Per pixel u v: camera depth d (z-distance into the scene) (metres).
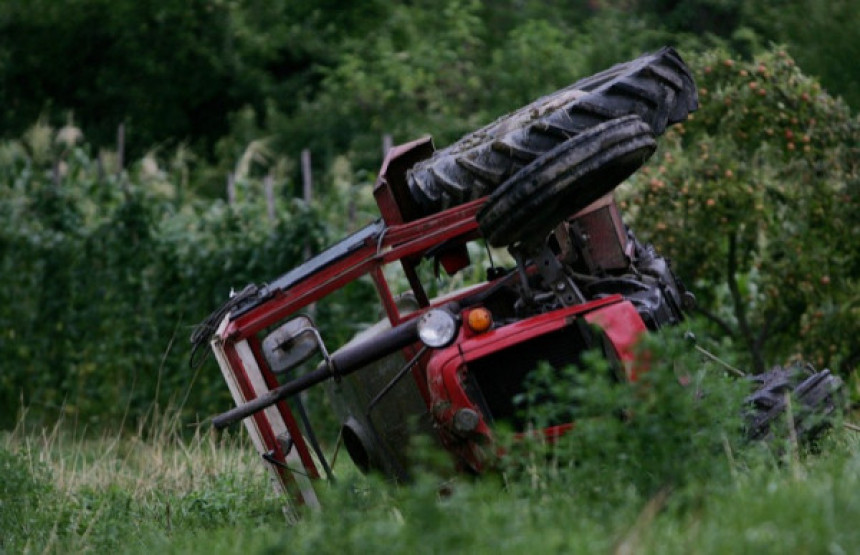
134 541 15.85
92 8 65.00
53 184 36.19
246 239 33.25
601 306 14.72
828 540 9.48
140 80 65.00
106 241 34.47
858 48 41.47
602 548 10.13
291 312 16.52
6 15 65.25
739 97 25.39
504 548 10.15
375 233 16.38
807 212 25.50
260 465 21.02
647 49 52.81
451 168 16.34
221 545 13.33
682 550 9.84
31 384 35.16
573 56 52.44
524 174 14.27
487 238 14.87
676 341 12.51
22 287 35.28
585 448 12.27
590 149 14.17
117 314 34.34
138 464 23.64
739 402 12.69
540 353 14.86
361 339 17.77
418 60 55.66
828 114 25.50
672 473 11.77
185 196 39.75
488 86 53.59
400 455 16.72
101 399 34.28
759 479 12.00
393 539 10.49
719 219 25.25
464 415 14.54
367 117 56.31
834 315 25.64
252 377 16.58
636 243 18.19
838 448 14.97
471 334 14.95
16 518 18.05
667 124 16.56
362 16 64.19
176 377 33.44
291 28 64.31
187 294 33.72
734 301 26.80
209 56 63.84
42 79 66.88
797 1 43.84
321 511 13.64
